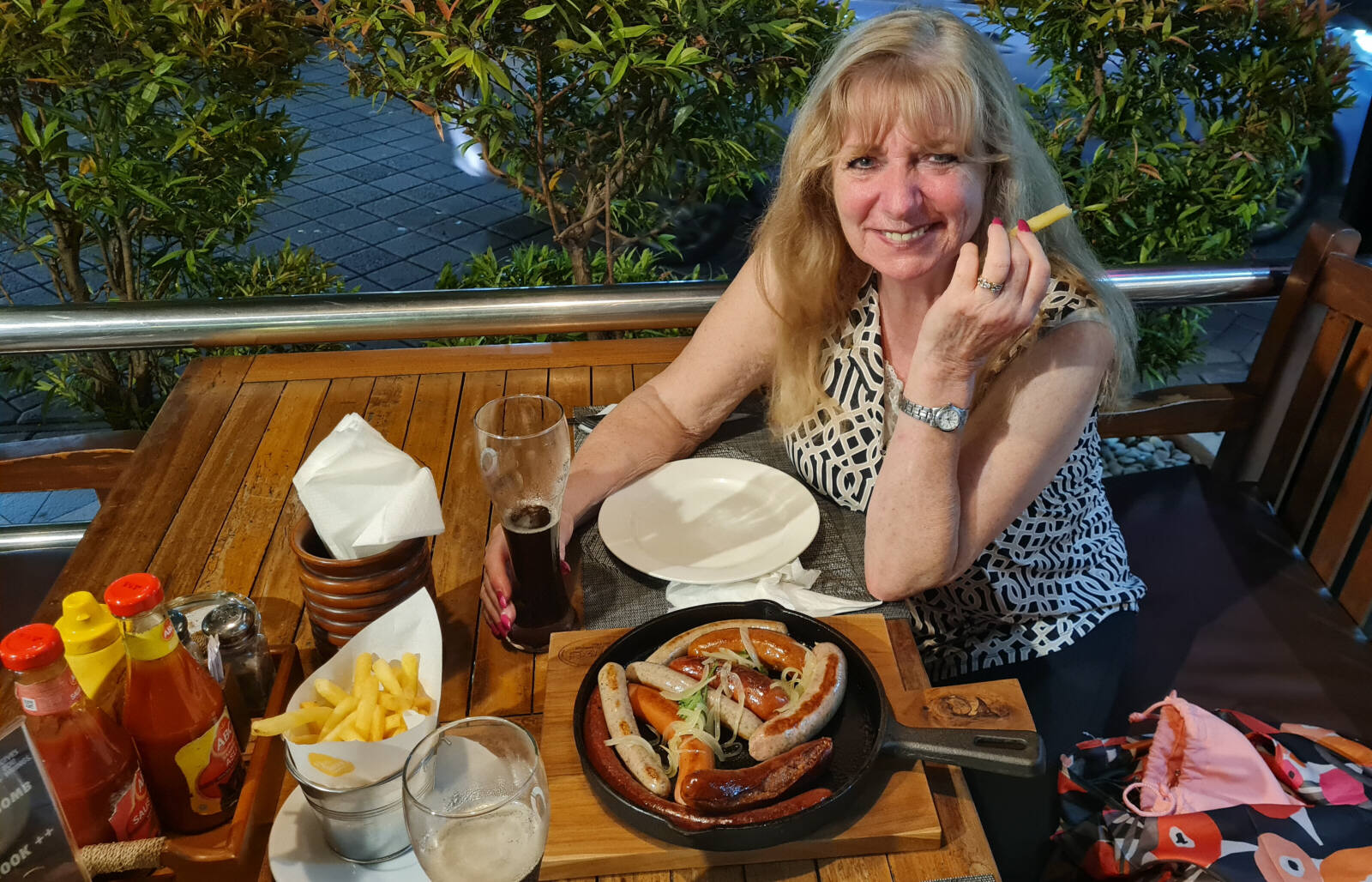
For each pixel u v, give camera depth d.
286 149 2.83
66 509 3.52
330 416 1.86
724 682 1.08
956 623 1.66
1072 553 1.66
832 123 1.41
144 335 2.00
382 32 2.43
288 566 1.45
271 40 2.57
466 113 2.48
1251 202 2.91
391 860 0.97
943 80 1.33
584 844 0.98
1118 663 1.64
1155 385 3.58
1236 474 2.20
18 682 0.87
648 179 2.81
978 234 1.50
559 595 1.29
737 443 1.77
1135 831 1.28
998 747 1.03
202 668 0.97
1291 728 1.42
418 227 5.16
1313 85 2.74
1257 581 1.89
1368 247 2.26
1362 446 1.83
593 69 2.30
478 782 0.89
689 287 2.14
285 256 3.16
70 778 0.89
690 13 2.31
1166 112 2.88
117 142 2.49
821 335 1.64
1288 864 1.21
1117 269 2.14
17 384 3.21
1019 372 1.45
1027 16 2.72
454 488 1.64
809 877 0.97
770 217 1.61
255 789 0.99
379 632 1.06
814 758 0.99
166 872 0.95
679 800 0.98
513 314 2.10
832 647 1.12
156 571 1.45
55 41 2.43
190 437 1.79
